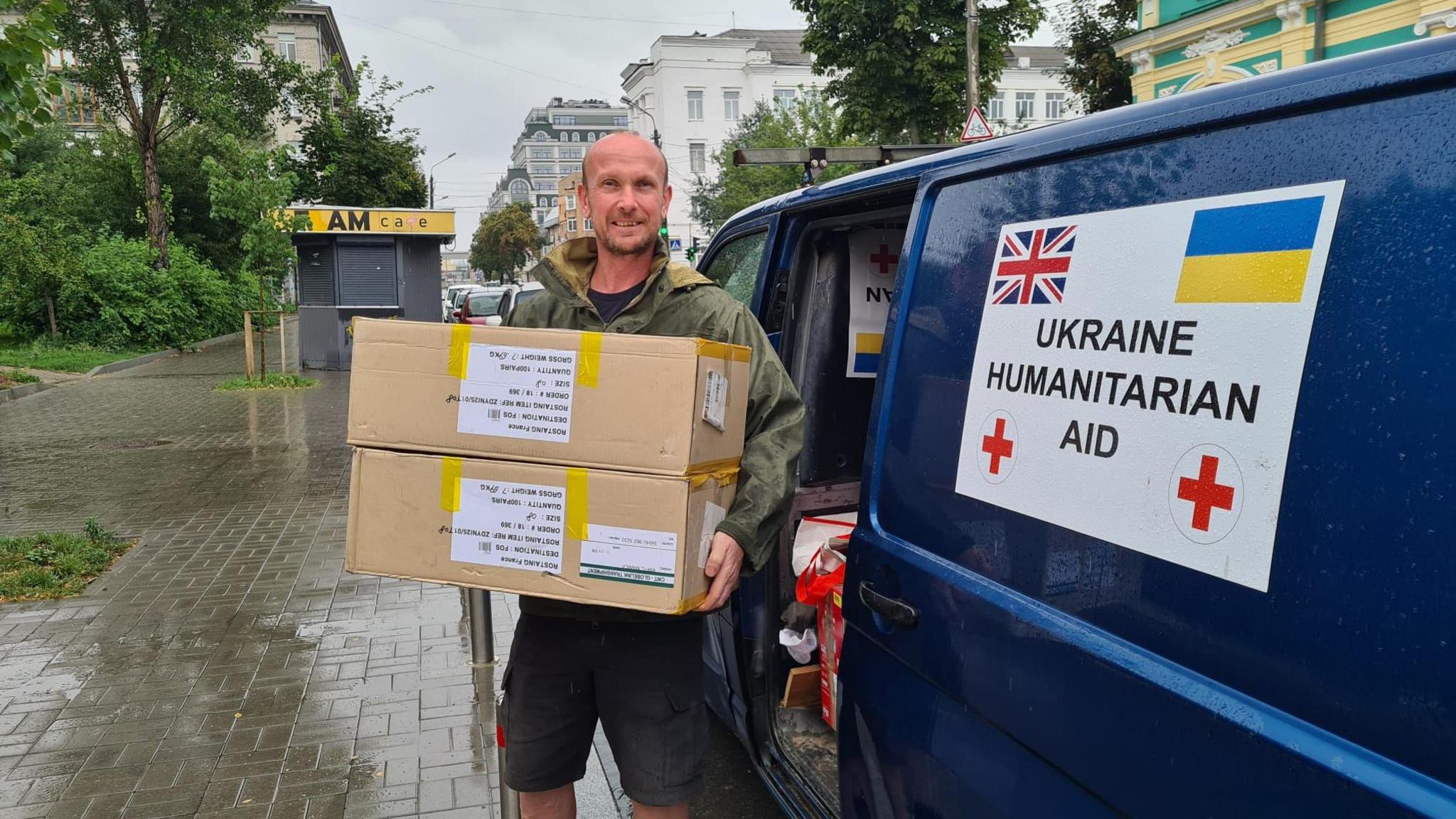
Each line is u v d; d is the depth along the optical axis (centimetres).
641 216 201
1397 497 108
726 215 3459
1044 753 151
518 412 179
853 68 1739
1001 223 177
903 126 1753
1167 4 1302
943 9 1689
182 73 2239
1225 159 135
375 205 3031
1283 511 120
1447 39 112
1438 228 109
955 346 183
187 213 2988
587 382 175
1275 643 118
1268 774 116
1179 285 138
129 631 468
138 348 2181
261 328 1556
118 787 324
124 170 2889
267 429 1105
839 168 1694
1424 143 112
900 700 190
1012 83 5678
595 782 336
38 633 465
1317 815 110
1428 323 108
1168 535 134
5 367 1700
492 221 8612
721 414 181
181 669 422
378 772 333
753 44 5966
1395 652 106
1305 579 116
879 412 205
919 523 187
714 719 383
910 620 183
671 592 173
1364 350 114
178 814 308
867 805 204
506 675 215
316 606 503
